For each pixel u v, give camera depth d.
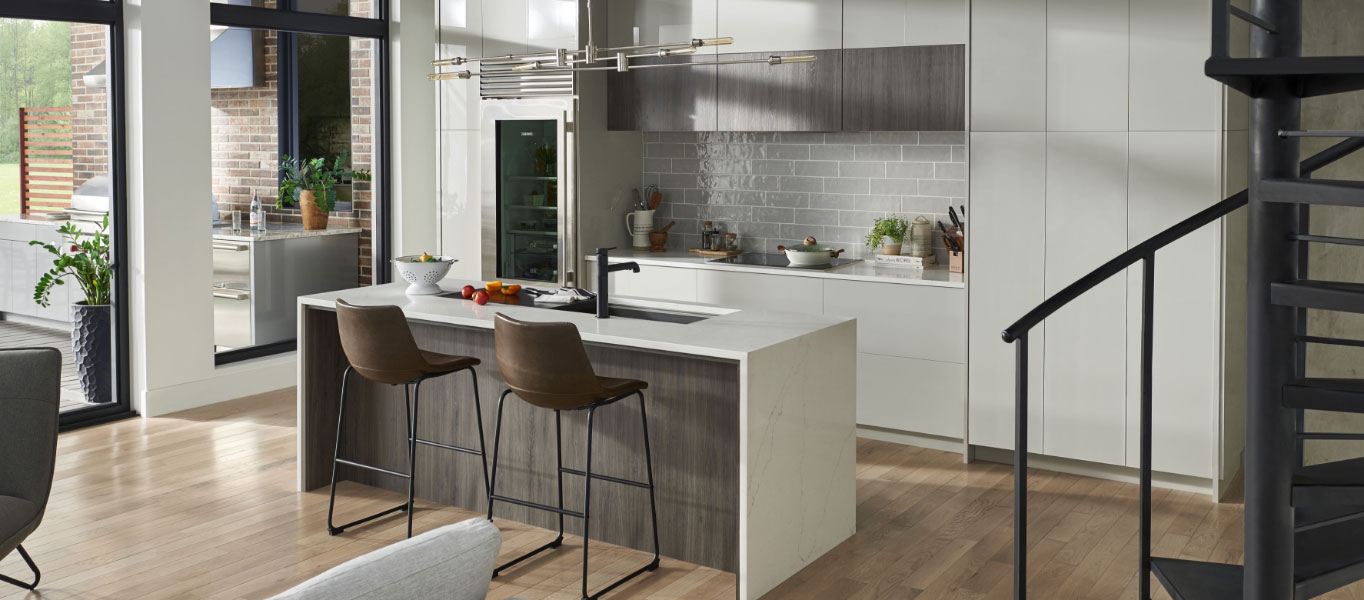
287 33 7.03
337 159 7.41
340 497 5.03
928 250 6.16
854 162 6.45
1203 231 4.82
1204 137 4.75
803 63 5.96
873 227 6.43
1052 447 5.31
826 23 5.89
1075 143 5.06
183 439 5.89
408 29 7.50
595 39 6.55
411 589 1.95
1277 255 2.33
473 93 7.00
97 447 5.73
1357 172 5.00
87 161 6.12
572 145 6.51
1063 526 4.64
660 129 6.54
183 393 6.48
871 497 5.03
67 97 6.00
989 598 3.92
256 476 5.30
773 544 4.01
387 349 4.31
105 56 6.11
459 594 2.03
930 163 6.19
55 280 6.08
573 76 6.46
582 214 6.63
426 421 5.00
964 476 5.33
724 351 3.85
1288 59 2.01
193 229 6.45
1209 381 4.88
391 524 4.70
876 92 5.77
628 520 4.45
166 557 4.27
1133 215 4.96
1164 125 4.84
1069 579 4.08
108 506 4.84
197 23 6.34
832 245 6.59
